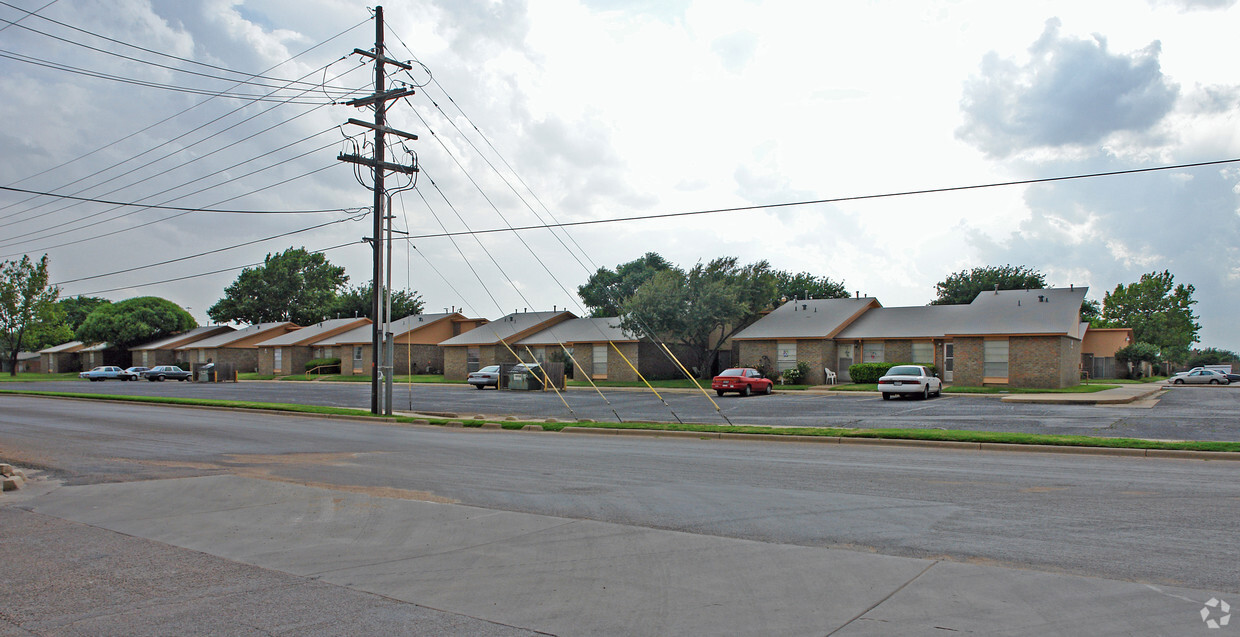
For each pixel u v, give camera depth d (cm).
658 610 560
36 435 1964
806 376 4253
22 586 637
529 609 568
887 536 780
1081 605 550
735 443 1780
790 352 4362
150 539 805
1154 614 530
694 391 4016
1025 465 1316
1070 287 4175
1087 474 1192
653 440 1870
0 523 892
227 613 565
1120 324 7775
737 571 654
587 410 2855
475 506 967
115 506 983
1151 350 5509
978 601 562
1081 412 2408
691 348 5078
